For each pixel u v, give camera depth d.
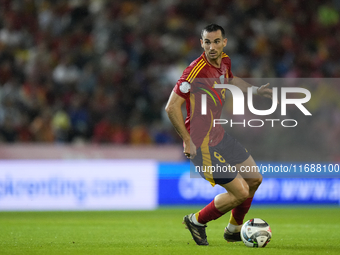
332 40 58.59
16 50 50.84
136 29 52.91
